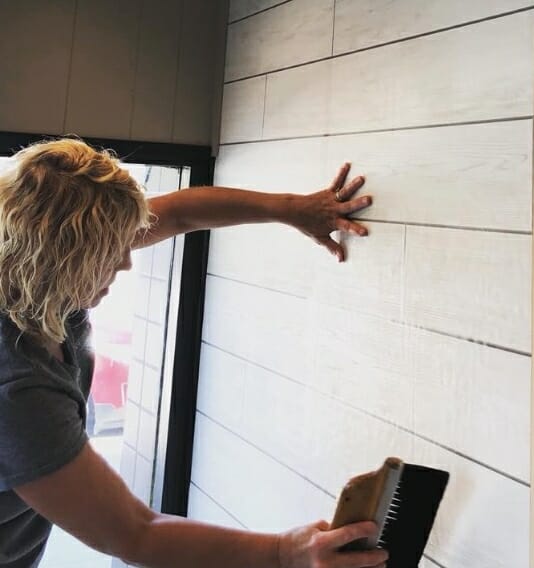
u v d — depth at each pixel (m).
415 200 1.06
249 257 1.55
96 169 0.82
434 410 1.00
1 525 0.82
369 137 1.17
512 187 0.89
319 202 1.24
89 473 0.76
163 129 1.69
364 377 1.15
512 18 0.90
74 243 0.77
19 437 0.73
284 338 1.39
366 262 1.16
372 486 0.72
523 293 0.86
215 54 1.75
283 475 1.37
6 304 0.78
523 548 0.84
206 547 0.77
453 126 0.99
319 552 0.72
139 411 1.89
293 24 1.43
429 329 1.02
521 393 0.86
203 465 1.70
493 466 0.89
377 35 1.17
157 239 1.24
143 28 1.65
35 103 1.53
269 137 1.50
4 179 0.80
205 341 1.73
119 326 1.86
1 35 1.49
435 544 0.98
